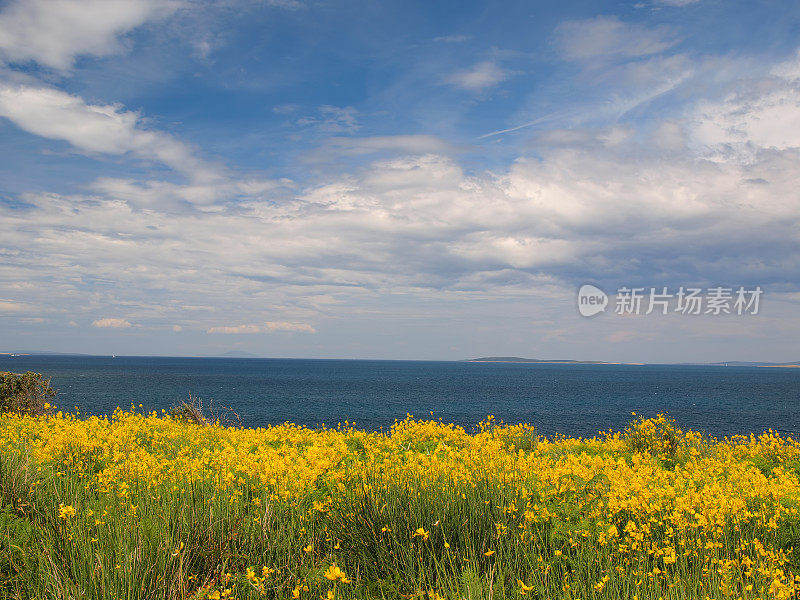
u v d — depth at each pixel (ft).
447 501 18.43
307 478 20.45
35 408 57.62
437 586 14.74
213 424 54.03
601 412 150.51
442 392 245.45
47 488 20.22
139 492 20.43
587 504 20.67
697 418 136.46
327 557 16.51
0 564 14.84
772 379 499.92
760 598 13.92
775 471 33.12
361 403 176.45
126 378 325.83
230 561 15.79
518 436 42.83
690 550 16.85
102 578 13.73
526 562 16.20
